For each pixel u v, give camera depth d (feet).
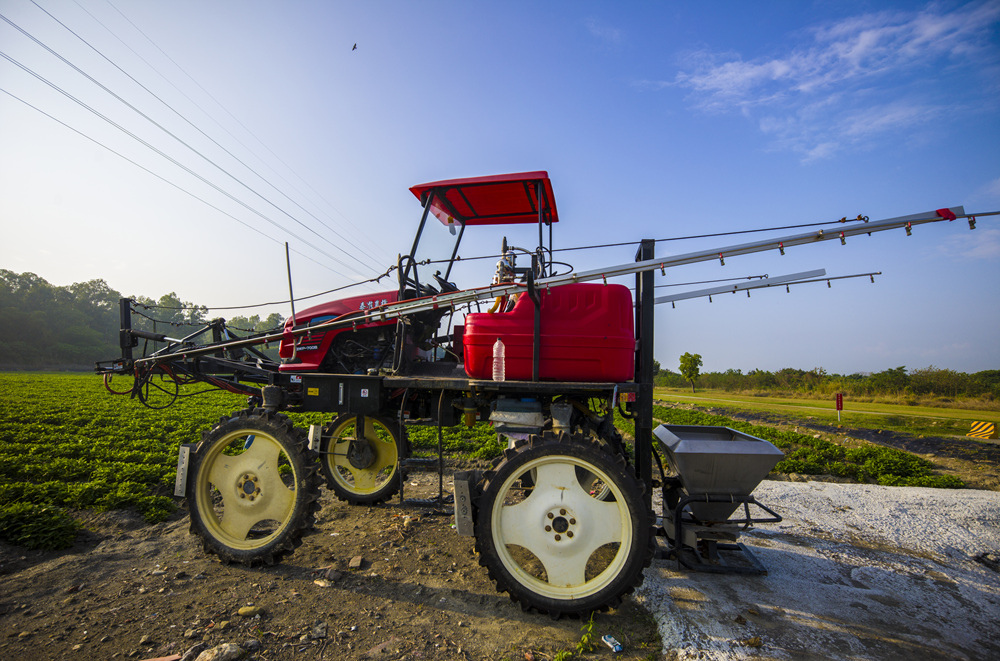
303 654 9.20
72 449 31.68
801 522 17.66
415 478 24.35
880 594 12.30
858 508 18.99
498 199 16.87
